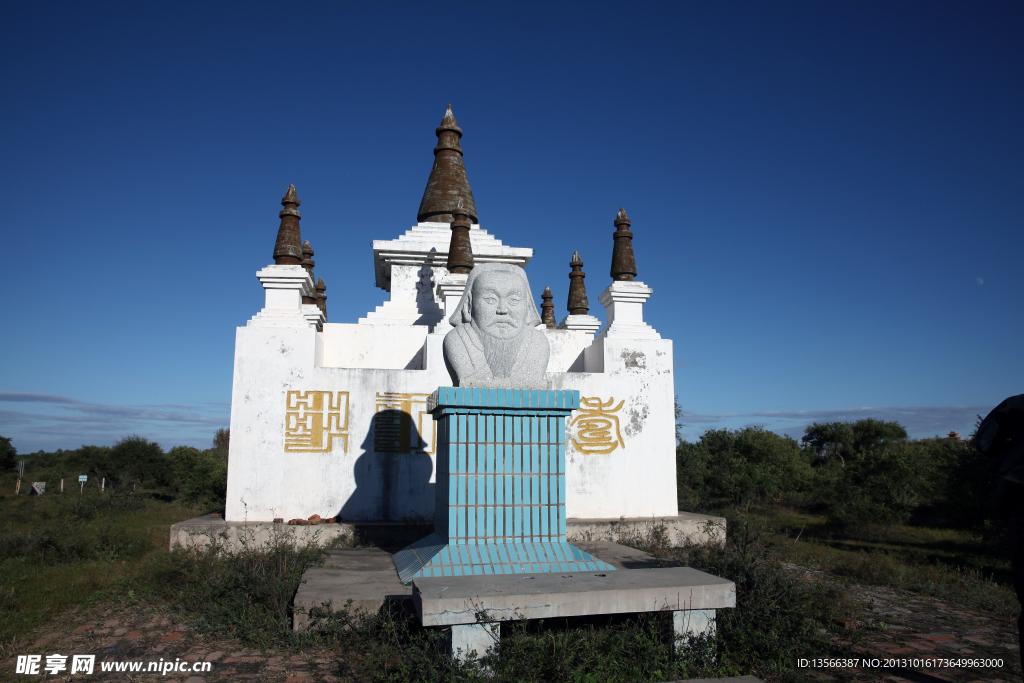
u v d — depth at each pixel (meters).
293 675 5.55
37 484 31.48
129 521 19.25
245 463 11.46
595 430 12.54
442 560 6.73
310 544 10.12
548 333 15.56
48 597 8.10
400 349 15.06
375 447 11.81
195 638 6.55
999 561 11.87
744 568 7.29
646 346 13.07
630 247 14.12
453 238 14.16
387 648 5.67
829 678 5.54
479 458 7.18
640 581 5.78
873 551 13.23
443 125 18.27
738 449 29.06
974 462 14.31
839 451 36.31
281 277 12.34
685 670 5.29
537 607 5.24
